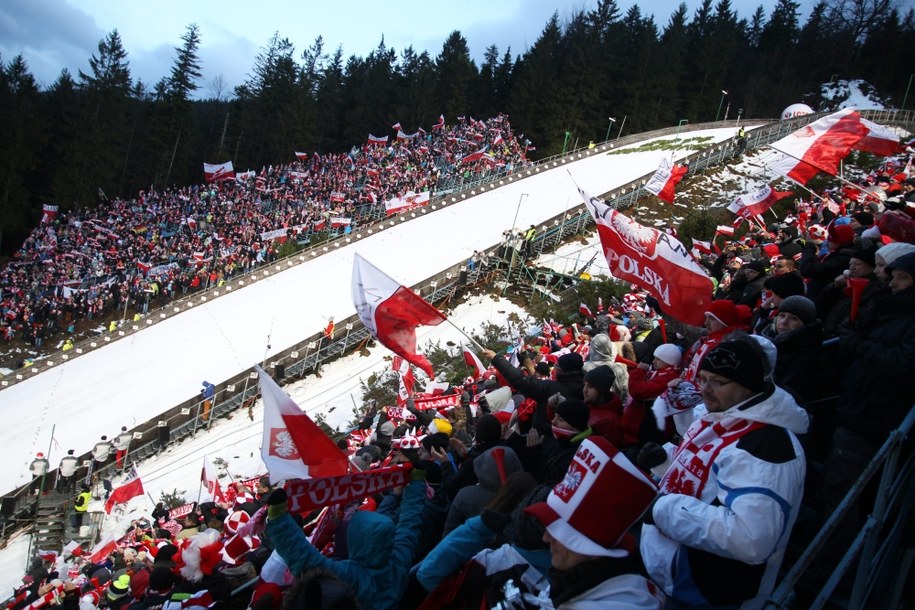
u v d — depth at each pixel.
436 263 39.44
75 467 23.22
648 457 4.16
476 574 4.03
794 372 5.56
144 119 90.44
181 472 24.44
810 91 100.62
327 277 38.91
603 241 7.40
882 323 4.86
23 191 71.38
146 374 30.39
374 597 4.09
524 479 4.11
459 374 25.53
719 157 52.28
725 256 11.82
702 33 107.38
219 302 37.00
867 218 9.79
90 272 52.66
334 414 26.91
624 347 8.65
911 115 58.09
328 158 77.12
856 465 4.77
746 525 3.20
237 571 8.27
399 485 4.66
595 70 91.25
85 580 14.10
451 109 100.56
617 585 3.23
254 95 99.88
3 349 46.03
